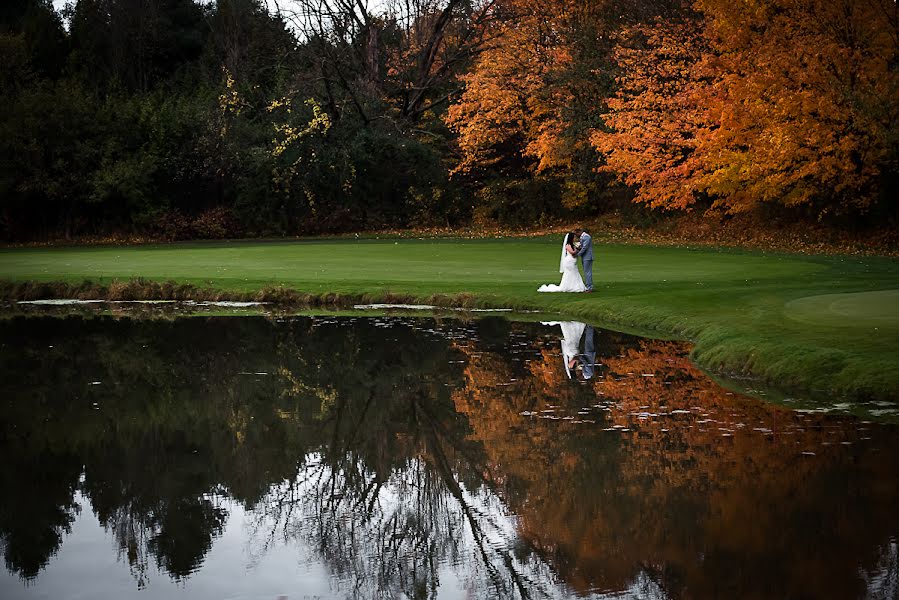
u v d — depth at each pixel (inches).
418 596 249.4
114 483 356.5
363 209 2031.3
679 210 1759.4
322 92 1989.4
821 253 1270.9
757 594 237.3
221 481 357.4
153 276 1047.6
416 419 448.8
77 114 1835.6
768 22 1387.8
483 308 856.3
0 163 1737.2
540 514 307.0
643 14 1679.4
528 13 1856.5
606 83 1727.4
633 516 300.8
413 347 652.1
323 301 912.9
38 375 569.3
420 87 2049.7
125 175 1803.6
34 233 1839.3
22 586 258.7
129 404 490.9
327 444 408.5
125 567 274.2
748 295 762.2
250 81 2063.2
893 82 1283.2
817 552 264.8
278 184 1924.2
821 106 1286.9
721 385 501.4
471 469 362.9
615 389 499.8
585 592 244.2
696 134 1475.1
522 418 442.6
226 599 249.9
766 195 1381.6
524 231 1957.4
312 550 287.4
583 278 979.9
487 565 267.3
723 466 352.5
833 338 526.6
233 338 706.2
